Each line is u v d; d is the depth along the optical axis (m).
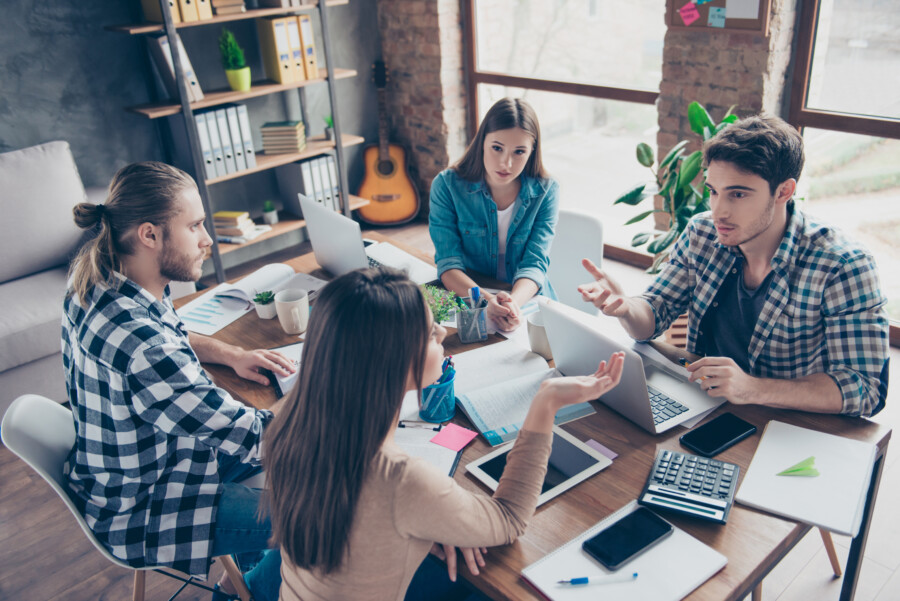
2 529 2.23
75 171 3.14
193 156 3.47
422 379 1.00
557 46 3.85
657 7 3.34
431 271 2.16
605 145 3.84
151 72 3.57
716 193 1.38
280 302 1.82
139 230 1.37
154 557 1.42
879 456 1.34
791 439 1.30
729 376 1.33
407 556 1.00
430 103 4.39
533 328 1.65
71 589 1.98
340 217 1.92
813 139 3.07
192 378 1.38
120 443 1.37
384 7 4.39
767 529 1.11
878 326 1.36
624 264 3.87
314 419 0.95
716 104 3.14
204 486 1.46
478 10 4.15
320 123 4.39
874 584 1.82
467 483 1.26
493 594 1.05
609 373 1.17
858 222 3.06
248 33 3.89
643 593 1.00
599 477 1.25
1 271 2.92
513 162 2.01
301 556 0.98
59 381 2.80
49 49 3.30
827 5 2.83
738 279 1.56
